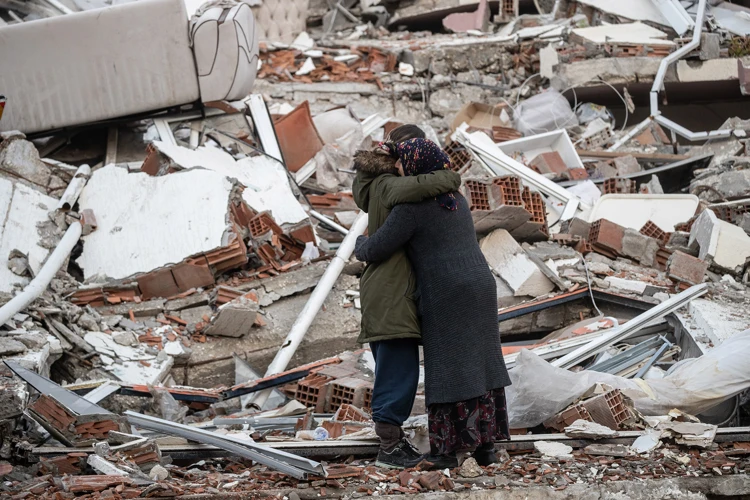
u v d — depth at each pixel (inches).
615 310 658.8
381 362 365.4
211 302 623.2
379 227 362.0
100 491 320.2
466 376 350.3
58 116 781.9
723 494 349.4
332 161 878.4
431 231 354.6
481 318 356.2
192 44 787.4
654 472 358.6
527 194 711.7
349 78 1168.2
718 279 671.1
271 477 351.6
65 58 773.3
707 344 537.3
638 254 720.3
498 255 680.4
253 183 744.3
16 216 636.1
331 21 1396.4
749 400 459.5
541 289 663.8
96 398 470.3
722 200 820.6
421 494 332.5
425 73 1196.5
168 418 502.6
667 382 448.1
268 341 617.0
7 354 489.4
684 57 1107.9
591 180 863.1
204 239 639.8
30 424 414.0
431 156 360.2
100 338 573.3
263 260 666.8
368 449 386.6
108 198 669.9
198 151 735.7
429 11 1366.9
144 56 781.9
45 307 570.9
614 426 407.8
